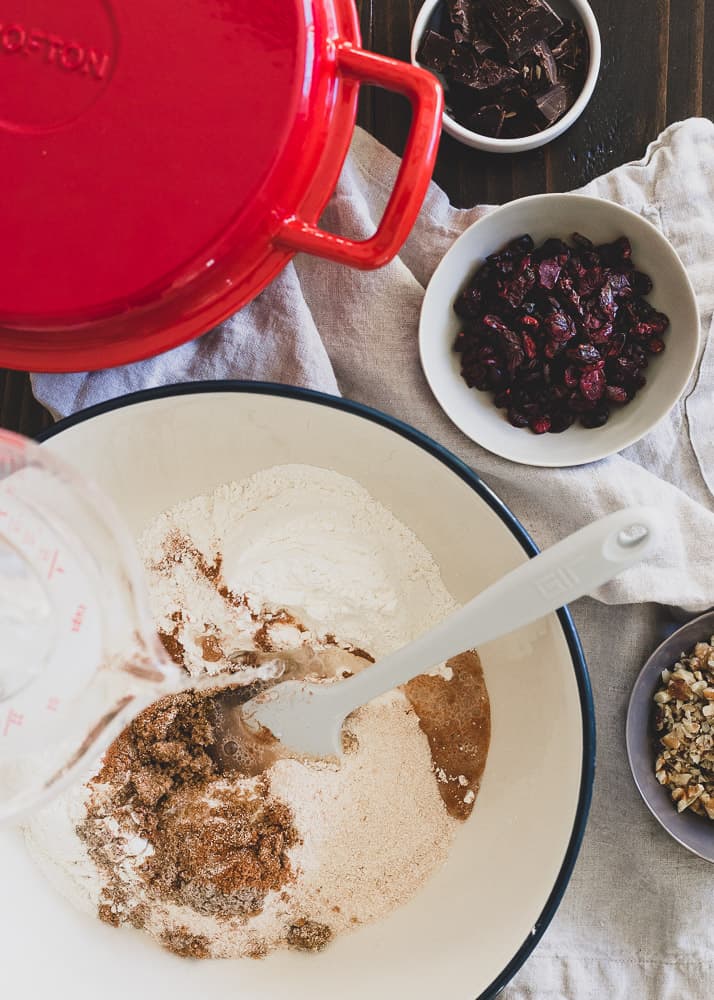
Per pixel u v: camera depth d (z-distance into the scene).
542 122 0.84
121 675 0.65
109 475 0.82
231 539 0.83
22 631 0.63
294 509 0.83
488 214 0.81
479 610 0.71
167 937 0.81
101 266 0.71
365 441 0.80
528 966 0.85
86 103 0.70
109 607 0.65
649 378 0.83
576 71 0.84
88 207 0.70
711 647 0.83
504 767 0.81
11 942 0.80
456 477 0.79
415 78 0.71
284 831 0.80
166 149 0.70
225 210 0.70
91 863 0.80
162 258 0.71
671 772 0.83
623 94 0.86
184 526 0.83
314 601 0.82
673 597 0.83
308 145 0.71
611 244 0.82
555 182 0.86
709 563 0.83
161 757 0.80
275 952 0.81
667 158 0.85
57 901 0.81
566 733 0.79
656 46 0.86
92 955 0.81
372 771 0.81
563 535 0.84
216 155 0.70
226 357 0.83
